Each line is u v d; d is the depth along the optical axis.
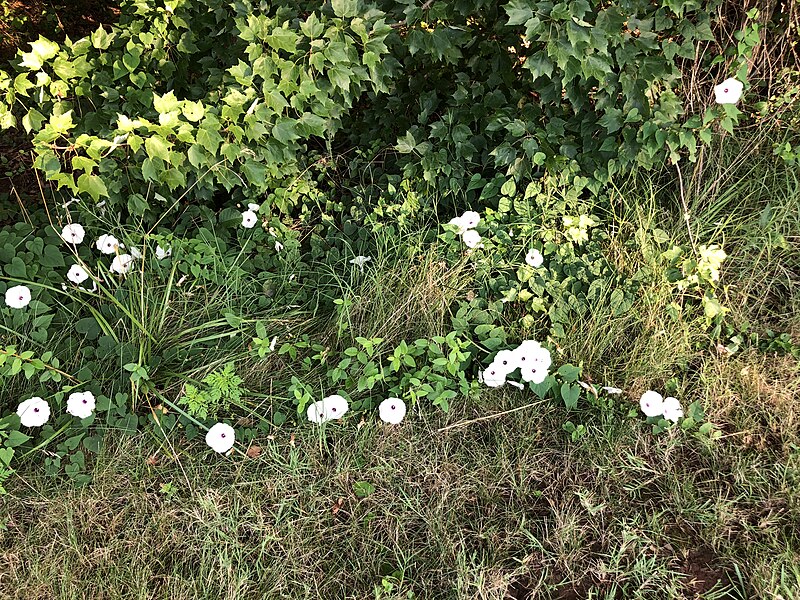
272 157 2.32
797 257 2.27
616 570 1.62
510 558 1.68
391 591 1.62
